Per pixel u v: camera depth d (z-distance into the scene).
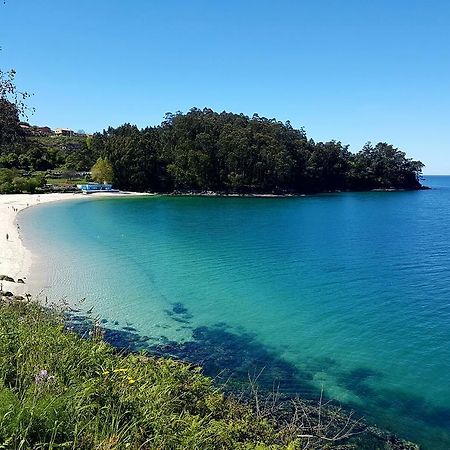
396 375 15.38
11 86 19.94
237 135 119.88
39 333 8.91
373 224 64.12
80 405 6.10
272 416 11.22
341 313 22.16
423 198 126.69
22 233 43.16
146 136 123.75
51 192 99.12
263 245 42.41
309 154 135.00
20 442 4.79
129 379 7.52
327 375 15.31
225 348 17.45
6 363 7.04
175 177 116.62
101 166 112.12
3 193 90.31
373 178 154.88
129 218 61.47
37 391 6.00
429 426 12.29
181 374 9.58
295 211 80.75
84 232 46.38
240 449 7.31
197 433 6.66
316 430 10.95
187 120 131.00
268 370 15.58
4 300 16.58
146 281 27.16
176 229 51.50
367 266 33.91
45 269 28.58
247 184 118.50
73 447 5.14
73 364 7.70
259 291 25.97
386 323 20.70
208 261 34.03
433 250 41.62
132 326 19.25
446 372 15.64
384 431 11.91
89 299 22.77
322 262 35.12
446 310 22.81
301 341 18.39
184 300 23.62
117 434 5.80
